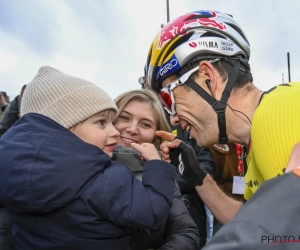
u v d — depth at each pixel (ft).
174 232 4.94
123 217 3.68
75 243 3.75
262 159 2.56
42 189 3.49
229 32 3.85
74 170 3.62
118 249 3.95
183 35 3.86
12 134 3.88
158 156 4.54
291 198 1.63
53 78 4.29
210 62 3.69
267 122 2.53
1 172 3.62
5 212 4.52
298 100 2.49
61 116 4.07
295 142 2.34
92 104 4.19
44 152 3.60
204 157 7.43
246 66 3.76
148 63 4.55
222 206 5.05
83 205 3.67
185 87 3.81
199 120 3.76
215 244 1.60
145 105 5.96
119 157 4.88
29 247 3.98
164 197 4.04
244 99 3.57
